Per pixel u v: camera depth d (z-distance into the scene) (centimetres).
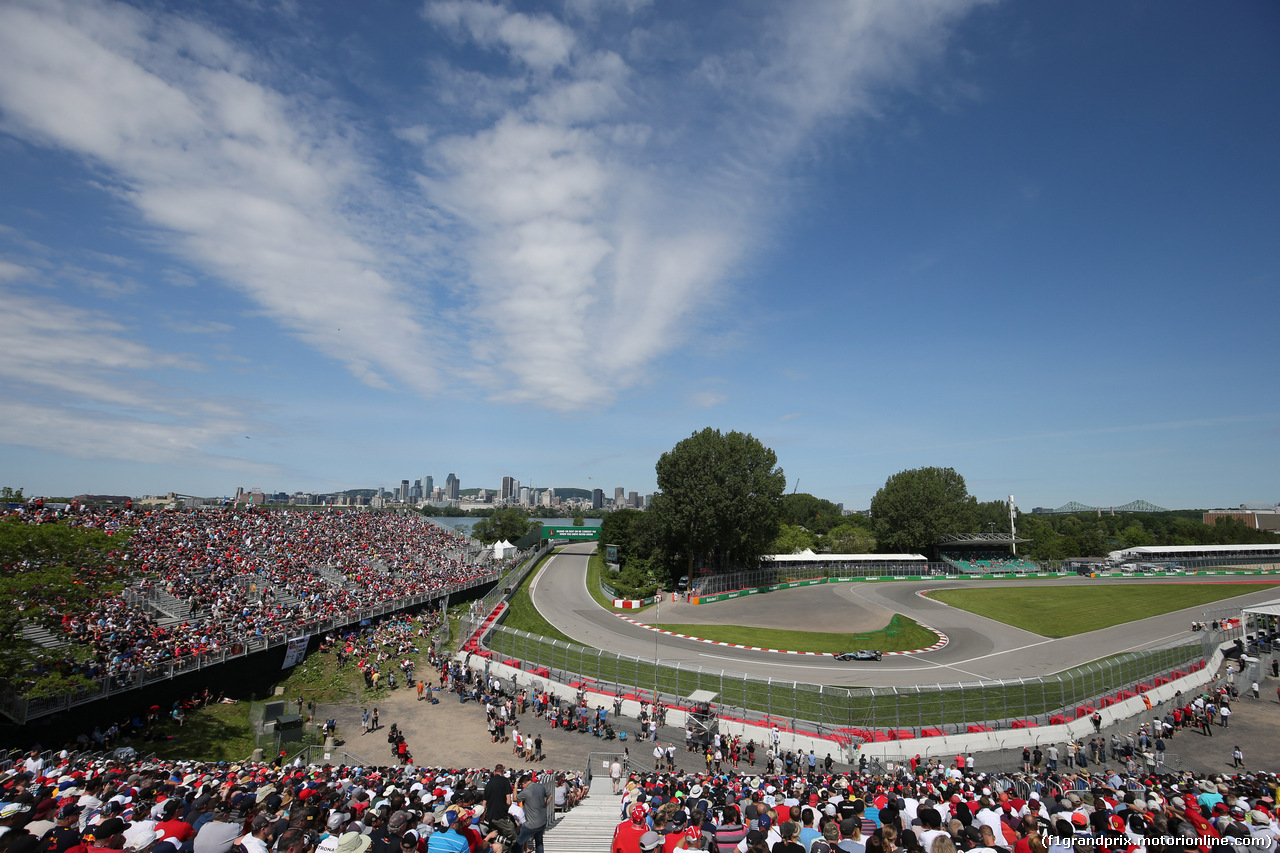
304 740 3238
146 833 991
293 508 9362
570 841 1559
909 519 12200
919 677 4728
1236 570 11700
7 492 4678
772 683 3866
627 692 3922
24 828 949
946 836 735
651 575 8969
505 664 4475
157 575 4719
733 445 9412
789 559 10994
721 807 1495
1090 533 13300
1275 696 4328
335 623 4897
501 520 14488
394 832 902
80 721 3033
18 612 2781
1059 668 5041
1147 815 1250
